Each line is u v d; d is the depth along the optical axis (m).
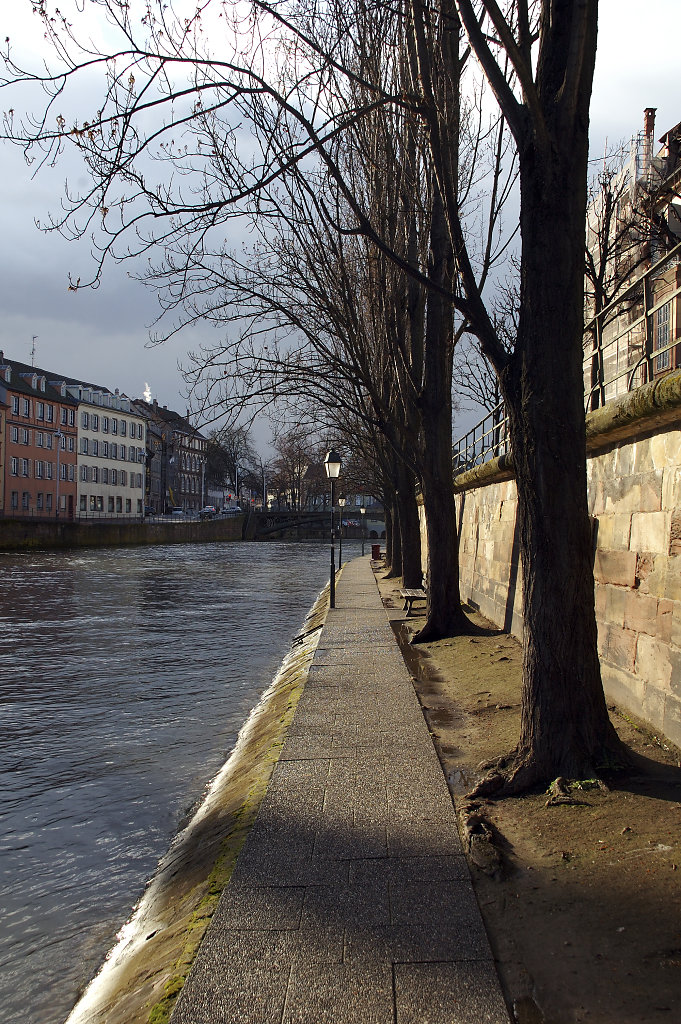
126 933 5.16
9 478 72.81
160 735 10.52
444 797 5.72
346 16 8.87
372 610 20.17
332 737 7.52
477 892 4.17
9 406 72.44
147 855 6.61
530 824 5.07
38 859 6.60
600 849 4.57
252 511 105.81
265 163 7.01
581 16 5.36
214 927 3.86
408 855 4.68
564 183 5.65
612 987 3.25
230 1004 3.20
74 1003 4.36
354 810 5.49
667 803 5.14
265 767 6.65
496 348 6.08
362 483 42.75
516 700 8.78
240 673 15.01
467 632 14.05
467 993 3.23
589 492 9.06
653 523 7.12
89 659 16.47
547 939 3.65
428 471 14.16
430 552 14.34
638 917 3.79
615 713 7.64
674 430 6.69
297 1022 3.07
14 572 39.62
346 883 4.31
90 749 9.87
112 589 32.56
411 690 9.74
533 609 5.89
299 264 12.83
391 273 13.92
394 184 12.46
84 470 88.50
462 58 10.51
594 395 9.88
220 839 5.46
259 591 33.12
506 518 14.66
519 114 5.76
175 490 127.69
